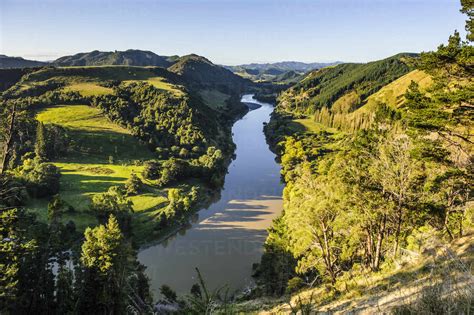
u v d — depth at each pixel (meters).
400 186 26.55
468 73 20.59
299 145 117.38
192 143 143.25
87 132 135.75
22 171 86.75
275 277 44.09
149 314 27.73
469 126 21.34
